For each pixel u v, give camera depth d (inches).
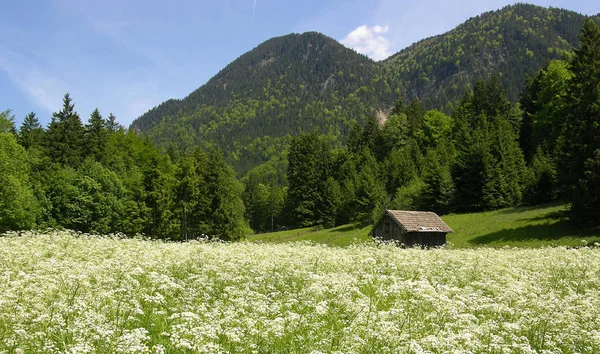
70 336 289.4
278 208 4847.4
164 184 2401.6
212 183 2549.2
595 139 1664.6
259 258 626.2
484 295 474.9
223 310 368.2
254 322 310.7
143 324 344.8
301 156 3875.5
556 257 721.6
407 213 1686.8
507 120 3649.1
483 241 1791.3
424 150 4033.0
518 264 667.4
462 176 2687.0
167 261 553.0
